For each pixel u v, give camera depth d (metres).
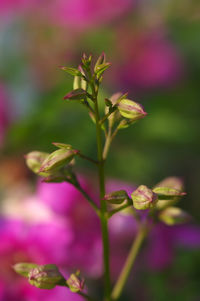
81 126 0.38
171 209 0.29
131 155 0.41
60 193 0.37
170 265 0.37
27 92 0.43
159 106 0.41
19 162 0.42
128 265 0.29
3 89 0.42
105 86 0.43
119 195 0.25
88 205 0.37
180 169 0.42
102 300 0.36
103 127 0.26
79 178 0.37
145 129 0.39
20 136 0.38
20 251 0.35
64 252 0.36
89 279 0.36
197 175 0.43
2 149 0.40
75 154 0.25
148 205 0.25
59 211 0.36
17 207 0.37
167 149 0.41
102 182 0.26
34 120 0.38
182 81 0.43
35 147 0.39
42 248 0.35
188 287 0.37
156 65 0.43
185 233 0.37
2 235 0.36
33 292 0.34
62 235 0.36
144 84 0.43
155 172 0.42
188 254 0.37
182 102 0.41
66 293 0.34
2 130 0.40
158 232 0.37
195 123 0.40
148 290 0.37
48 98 0.38
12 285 0.35
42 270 0.26
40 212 0.36
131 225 0.37
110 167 0.40
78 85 0.25
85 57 0.24
